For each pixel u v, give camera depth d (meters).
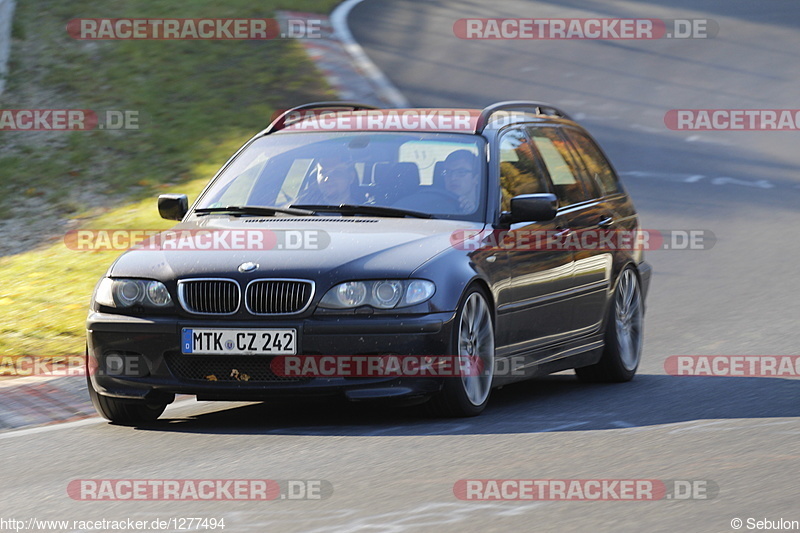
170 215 28.62
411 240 25.41
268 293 24.31
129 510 18.33
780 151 66.38
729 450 21.78
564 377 33.22
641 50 88.31
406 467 20.77
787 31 94.75
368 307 24.22
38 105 67.44
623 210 33.50
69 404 28.05
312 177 28.16
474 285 25.66
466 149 28.30
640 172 62.25
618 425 24.53
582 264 30.11
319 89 70.25
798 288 43.12
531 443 22.66
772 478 19.59
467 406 25.31
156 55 75.56
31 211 53.16
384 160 28.19
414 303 24.33
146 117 64.75
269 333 24.11
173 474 20.72
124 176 56.50
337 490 19.22
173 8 87.50
